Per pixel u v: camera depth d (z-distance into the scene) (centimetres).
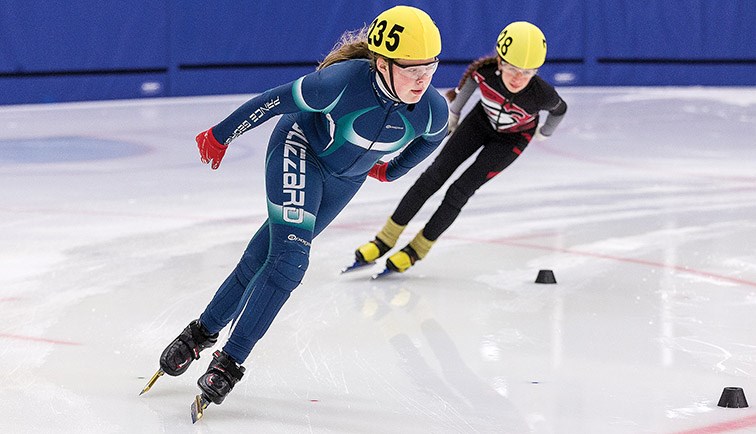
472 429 504
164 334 666
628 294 784
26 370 589
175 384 570
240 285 550
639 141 1725
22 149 1566
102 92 2238
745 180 1341
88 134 1745
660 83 2692
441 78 2520
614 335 674
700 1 2656
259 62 2397
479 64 789
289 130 548
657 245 959
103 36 2212
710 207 1153
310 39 2425
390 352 635
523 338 668
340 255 912
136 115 2009
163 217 1067
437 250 943
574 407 535
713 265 879
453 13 2505
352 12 2439
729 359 621
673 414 523
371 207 1141
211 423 509
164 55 2302
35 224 1021
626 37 2662
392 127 536
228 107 2145
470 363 613
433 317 719
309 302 756
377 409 533
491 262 895
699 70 2692
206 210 1109
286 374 591
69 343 644
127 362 608
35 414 518
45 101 2175
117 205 1130
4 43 2106
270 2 2377
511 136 818
